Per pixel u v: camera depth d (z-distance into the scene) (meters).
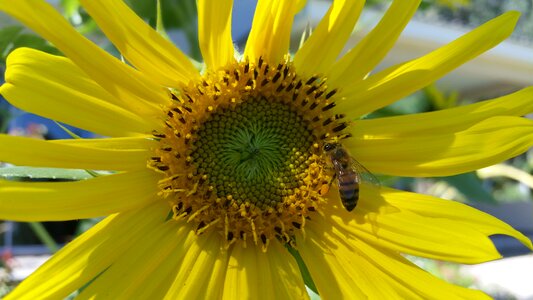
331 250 0.13
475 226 0.12
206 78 0.13
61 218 0.11
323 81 0.13
